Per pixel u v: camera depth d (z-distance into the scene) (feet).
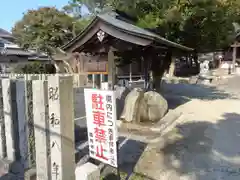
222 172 10.79
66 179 8.06
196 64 79.92
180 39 31.73
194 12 26.58
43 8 56.03
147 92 20.68
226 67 79.77
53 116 7.85
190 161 12.05
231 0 32.37
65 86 7.82
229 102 30.07
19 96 9.37
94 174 7.62
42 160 8.36
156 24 27.17
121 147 14.02
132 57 24.04
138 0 27.20
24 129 9.32
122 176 10.32
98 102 8.60
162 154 12.96
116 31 17.51
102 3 52.75
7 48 69.15
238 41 71.36
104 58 26.14
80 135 14.75
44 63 68.64
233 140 15.35
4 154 10.61
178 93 39.34
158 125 18.25
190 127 18.44
